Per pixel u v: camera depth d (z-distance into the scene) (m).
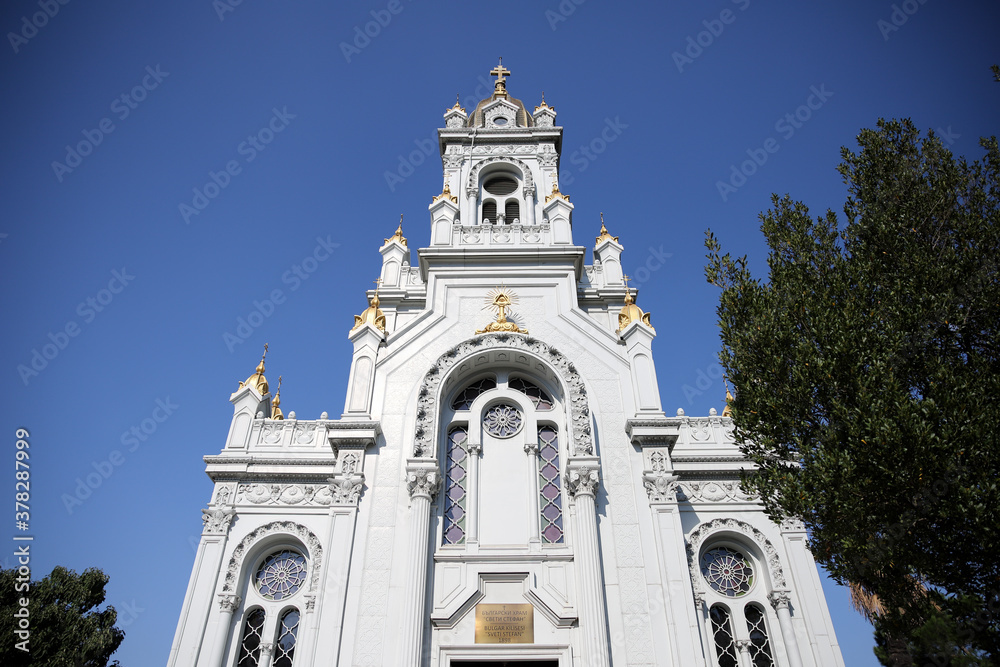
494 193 32.62
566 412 20.77
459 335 23.38
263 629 19.98
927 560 11.48
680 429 23.17
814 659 19.31
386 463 20.25
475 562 18.59
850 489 11.58
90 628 23.42
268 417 25.30
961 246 13.38
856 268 13.63
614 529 18.95
